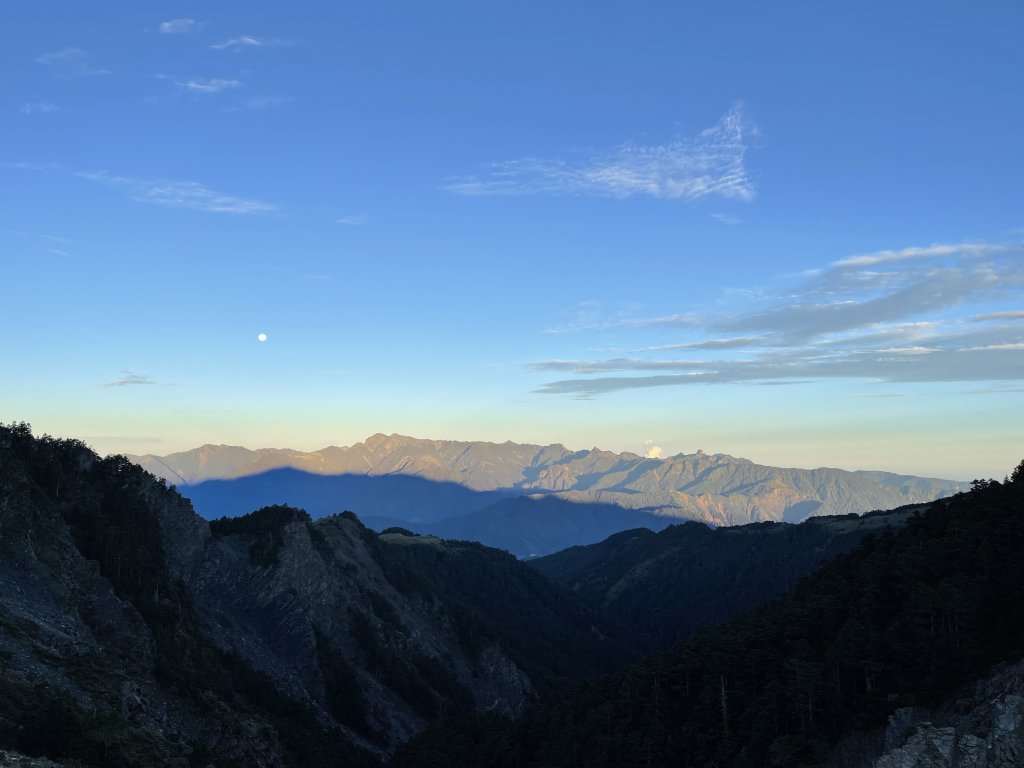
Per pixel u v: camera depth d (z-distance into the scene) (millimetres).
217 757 85812
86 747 65250
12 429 124312
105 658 89562
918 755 56156
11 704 66188
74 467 130625
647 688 91750
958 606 67562
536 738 102438
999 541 76562
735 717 79500
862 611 77375
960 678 63906
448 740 114688
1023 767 50750
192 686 97500
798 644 79125
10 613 84000
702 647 94812
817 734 70312
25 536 101062
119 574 114250
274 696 125625
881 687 68625
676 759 80625
